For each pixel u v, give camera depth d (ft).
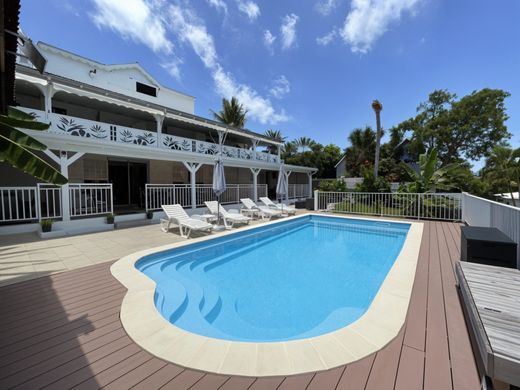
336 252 21.11
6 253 16.94
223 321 11.04
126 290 10.82
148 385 5.62
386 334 7.36
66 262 14.88
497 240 10.58
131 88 44.50
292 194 61.67
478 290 7.30
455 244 18.31
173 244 18.86
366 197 35.83
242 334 10.10
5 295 10.32
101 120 39.52
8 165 29.96
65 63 37.14
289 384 5.59
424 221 29.09
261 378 5.80
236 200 46.34
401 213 32.81
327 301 12.84
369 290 14.10
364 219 31.37
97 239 21.40
